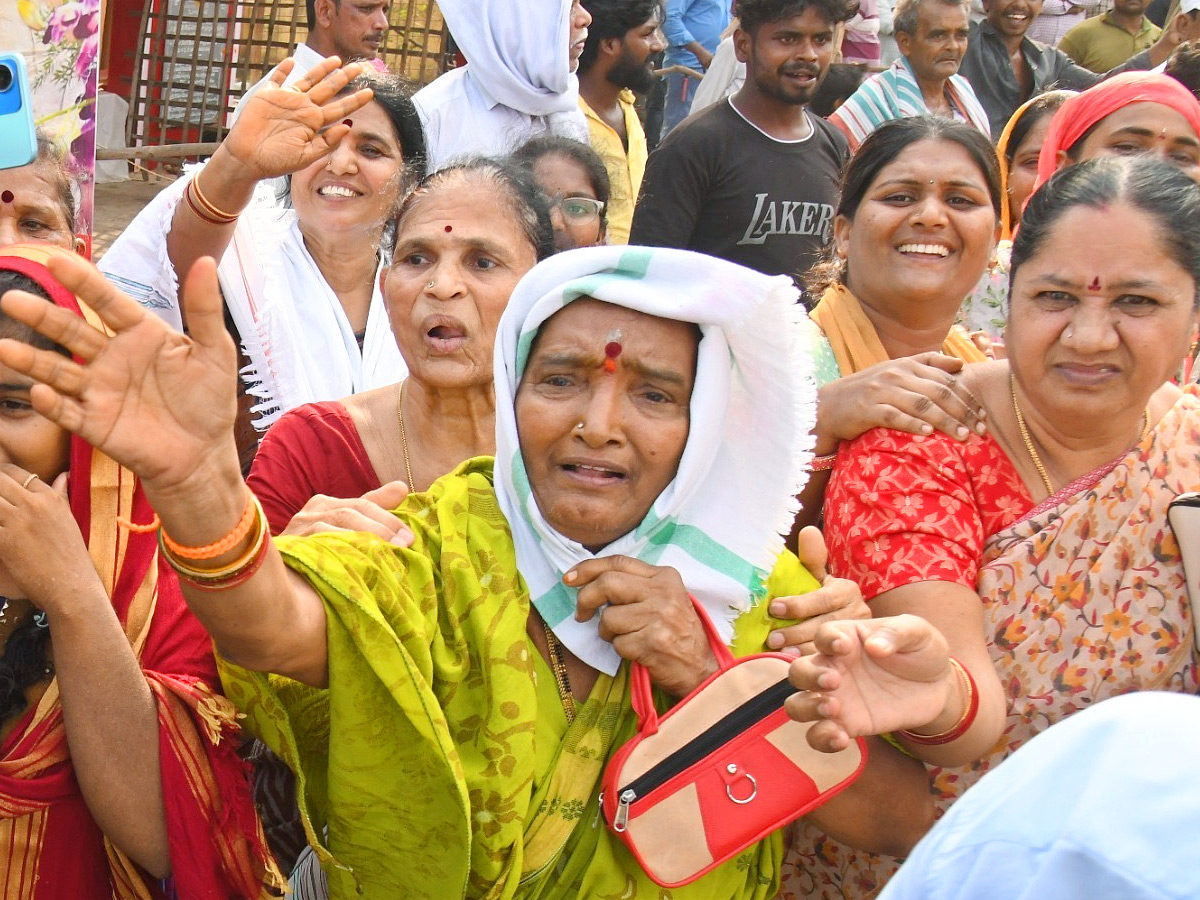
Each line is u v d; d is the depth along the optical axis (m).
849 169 2.97
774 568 2.04
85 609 1.77
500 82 5.05
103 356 1.44
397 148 3.44
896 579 2.07
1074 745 1.01
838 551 2.18
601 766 1.87
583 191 3.64
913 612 2.06
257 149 2.83
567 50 5.11
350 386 3.30
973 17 8.70
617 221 5.50
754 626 1.98
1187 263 2.03
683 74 8.77
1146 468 2.13
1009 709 2.11
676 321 1.90
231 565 1.54
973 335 3.24
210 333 1.47
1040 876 0.95
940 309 2.91
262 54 9.01
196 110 9.29
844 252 3.05
